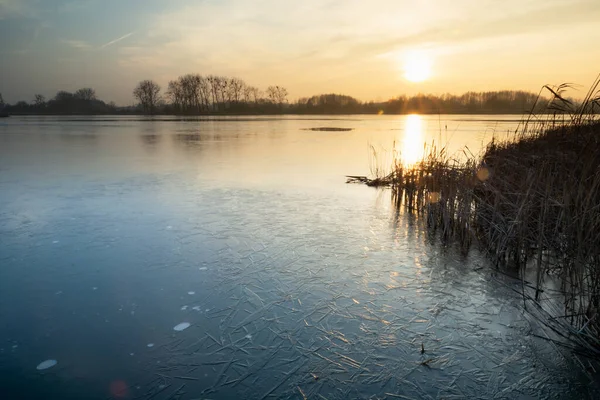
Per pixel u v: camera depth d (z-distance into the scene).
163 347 4.13
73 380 3.65
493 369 3.79
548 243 5.65
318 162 17.81
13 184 12.19
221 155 20.16
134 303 5.02
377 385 3.57
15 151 21.08
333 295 5.21
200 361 3.91
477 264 6.29
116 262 6.25
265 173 14.70
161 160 18.03
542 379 3.65
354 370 3.77
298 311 4.81
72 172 14.51
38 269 6.00
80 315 4.75
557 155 6.37
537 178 6.45
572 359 3.93
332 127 48.09
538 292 5.19
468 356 3.98
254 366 3.83
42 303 5.02
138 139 29.66
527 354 4.02
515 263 6.32
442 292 5.32
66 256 6.49
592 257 4.46
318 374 3.71
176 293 5.27
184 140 29.14
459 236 7.50
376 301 5.06
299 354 4.01
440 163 9.39
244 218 8.63
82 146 24.06
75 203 9.87
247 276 5.76
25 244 7.02
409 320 4.62
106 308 4.91
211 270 5.96
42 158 18.30
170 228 7.91
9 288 5.41
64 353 4.05
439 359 3.93
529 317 4.70
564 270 4.87
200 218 8.59
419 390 3.51
